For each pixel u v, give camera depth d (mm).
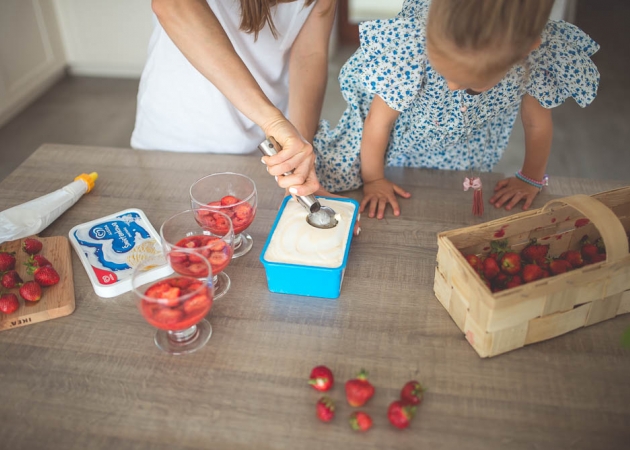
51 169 1479
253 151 1699
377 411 894
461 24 957
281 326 1037
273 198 1354
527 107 1370
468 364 965
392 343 1003
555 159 3000
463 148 1543
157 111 1616
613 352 982
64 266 1151
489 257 1051
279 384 936
